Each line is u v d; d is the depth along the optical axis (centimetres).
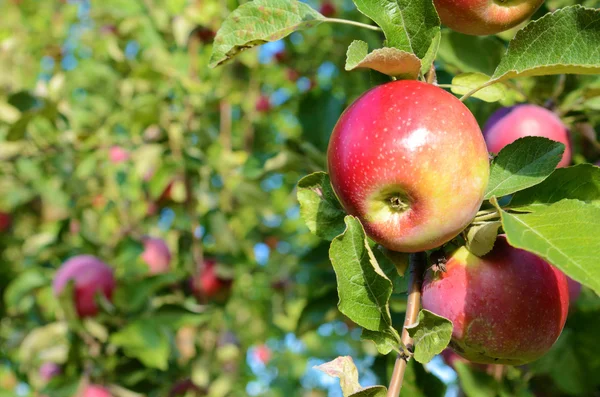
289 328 161
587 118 67
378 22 44
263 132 145
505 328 44
